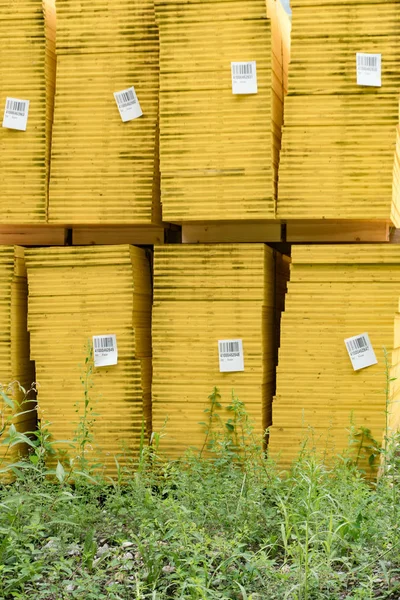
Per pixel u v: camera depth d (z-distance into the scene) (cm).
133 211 569
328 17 548
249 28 552
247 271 563
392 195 553
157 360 569
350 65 548
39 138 577
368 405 552
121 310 572
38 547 477
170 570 454
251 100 552
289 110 551
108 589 425
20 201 577
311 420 556
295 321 559
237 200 553
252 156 552
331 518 439
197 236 586
